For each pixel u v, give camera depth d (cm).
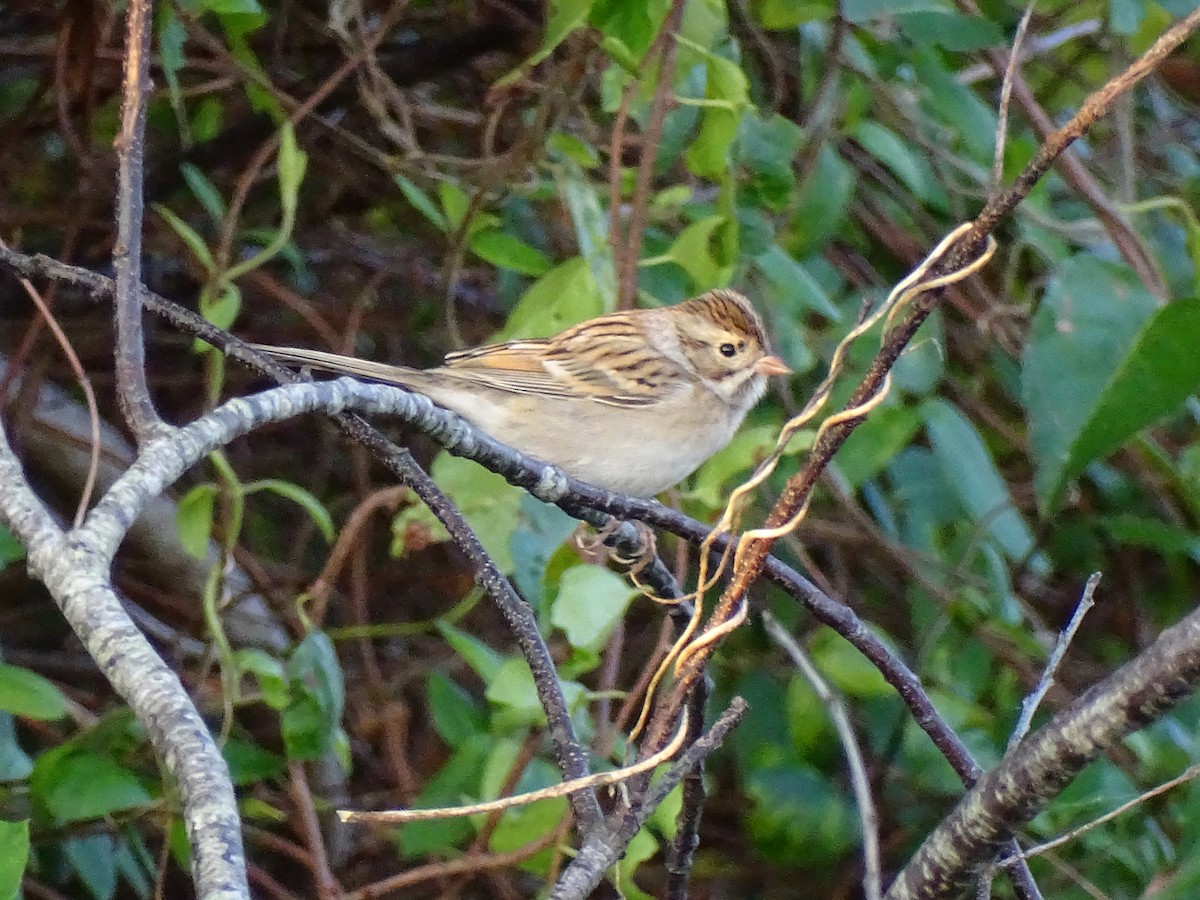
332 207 1105
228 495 804
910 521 977
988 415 1080
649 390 895
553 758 771
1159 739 892
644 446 902
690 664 489
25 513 390
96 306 1071
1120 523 970
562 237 973
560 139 845
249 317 1111
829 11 888
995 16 993
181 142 1061
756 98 1024
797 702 895
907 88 998
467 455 575
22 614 1062
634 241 780
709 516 849
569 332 923
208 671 933
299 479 1162
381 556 1147
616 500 612
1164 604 1147
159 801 755
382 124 920
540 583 746
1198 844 739
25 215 1018
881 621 1070
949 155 974
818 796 913
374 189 1086
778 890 1084
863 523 959
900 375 880
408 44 1065
